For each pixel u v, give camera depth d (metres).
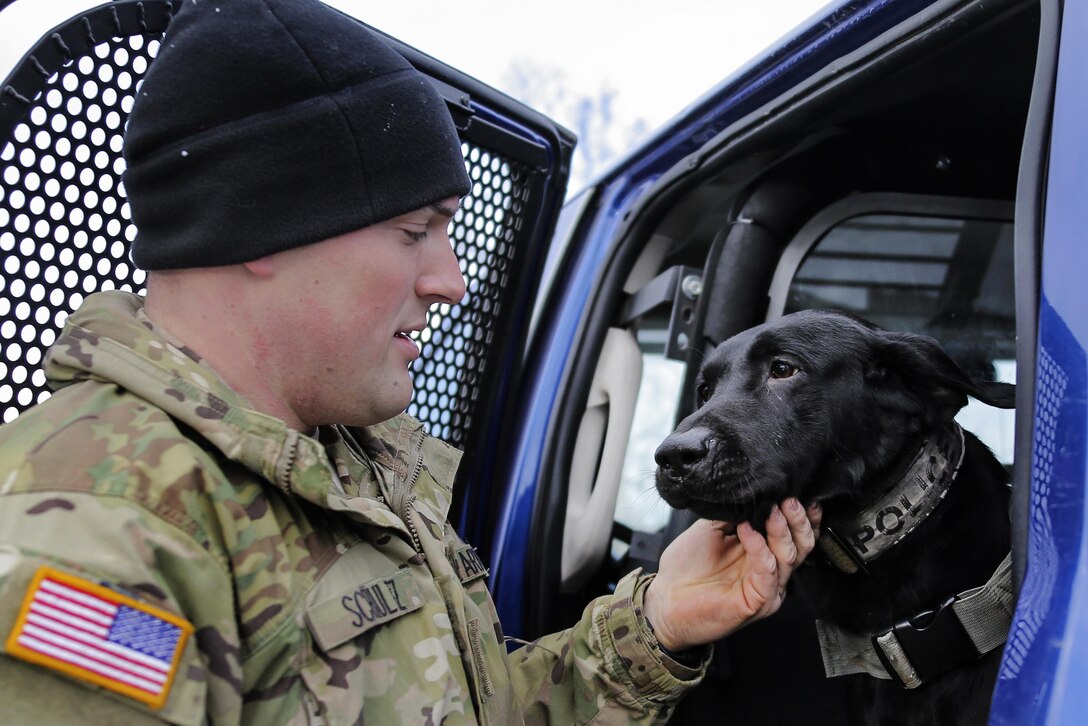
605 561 2.66
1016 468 1.24
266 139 1.19
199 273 1.24
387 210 1.26
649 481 2.68
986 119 2.36
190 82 1.20
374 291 1.28
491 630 1.56
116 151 1.63
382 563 1.29
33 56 1.51
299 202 1.21
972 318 2.57
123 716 0.95
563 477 2.58
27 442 1.07
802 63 2.16
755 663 2.33
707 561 1.72
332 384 1.31
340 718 1.14
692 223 2.89
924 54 1.89
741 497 1.79
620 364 2.68
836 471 1.90
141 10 1.61
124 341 1.19
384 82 1.28
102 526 0.99
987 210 2.58
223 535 1.10
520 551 2.58
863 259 2.59
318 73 1.22
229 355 1.27
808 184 2.53
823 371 1.92
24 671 0.92
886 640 1.77
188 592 1.04
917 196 2.58
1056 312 1.21
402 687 1.23
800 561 1.71
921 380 1.85
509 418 2.54
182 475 1.07
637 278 2.83
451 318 2.24
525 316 2.39
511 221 2.27
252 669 1.11
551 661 1.72
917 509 1.84
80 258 1.61
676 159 2.71
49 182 1.56
